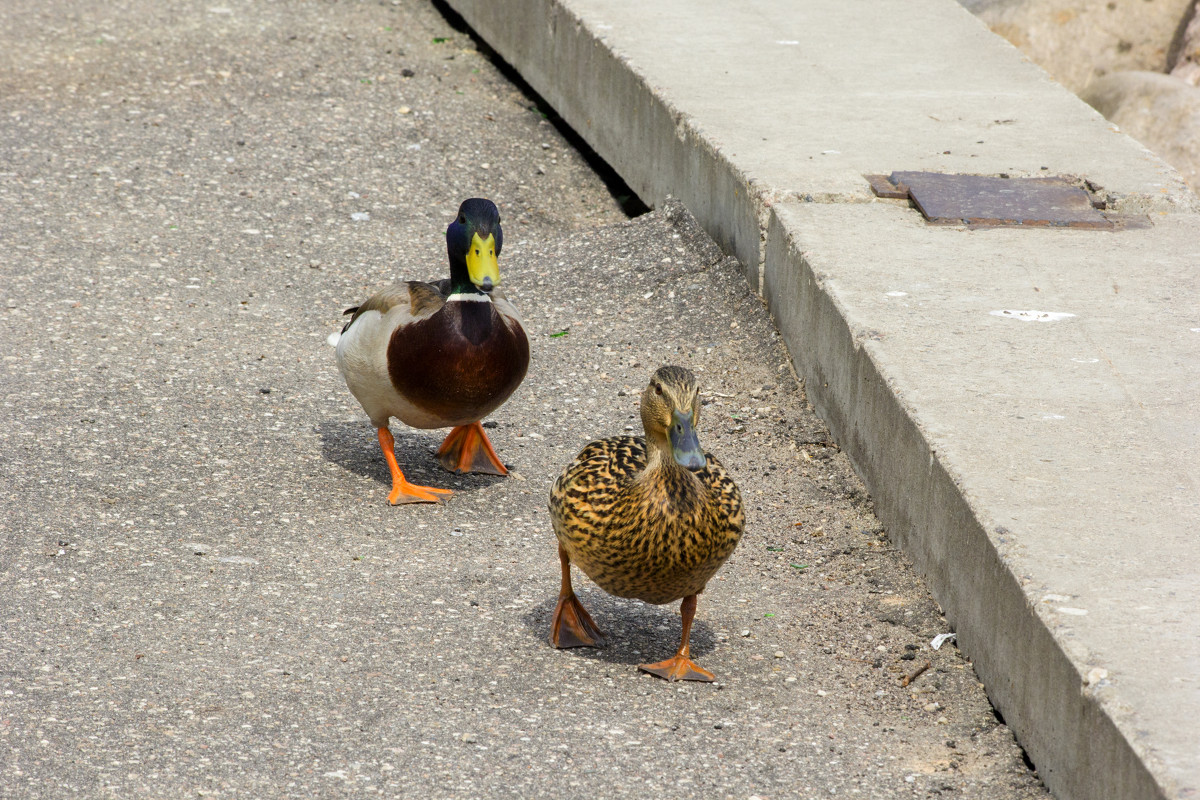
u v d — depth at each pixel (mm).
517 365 8633
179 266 12102
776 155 11766
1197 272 9805
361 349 8500
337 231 13164
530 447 9469
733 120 12602
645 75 13688
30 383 9742
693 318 11312
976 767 6012
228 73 16578
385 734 6047
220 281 11906
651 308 11555
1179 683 5348
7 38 17016
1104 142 12305
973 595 6766
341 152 14836
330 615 7117
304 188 13953
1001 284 9539
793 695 6582
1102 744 5250
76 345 10453
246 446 9188
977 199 10898
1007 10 18406
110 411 9445
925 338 8680
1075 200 10930
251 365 10430
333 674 6535
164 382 9984
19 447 8805
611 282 11984
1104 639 5648
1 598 7070
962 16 16234
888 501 8234
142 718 6074
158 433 9211
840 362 9156
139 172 13922
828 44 15039
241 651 6703
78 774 5637
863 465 8766
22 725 5957
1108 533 6492
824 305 9484
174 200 13422
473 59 18203
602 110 14805
